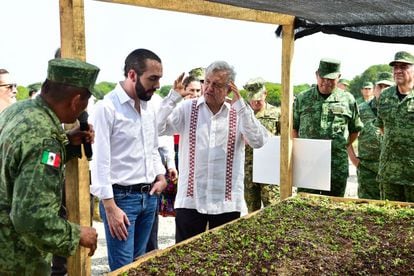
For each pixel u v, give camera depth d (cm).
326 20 483
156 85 353
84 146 278
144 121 374
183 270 291
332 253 328
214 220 430
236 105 414
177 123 424
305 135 564
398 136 521
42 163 217
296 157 510
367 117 648
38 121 225
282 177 509
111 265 364
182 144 429
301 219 418
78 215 284
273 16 459
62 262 478
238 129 423
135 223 393
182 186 427
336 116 551
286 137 504
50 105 239
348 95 568
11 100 573
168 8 339
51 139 224
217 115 417
